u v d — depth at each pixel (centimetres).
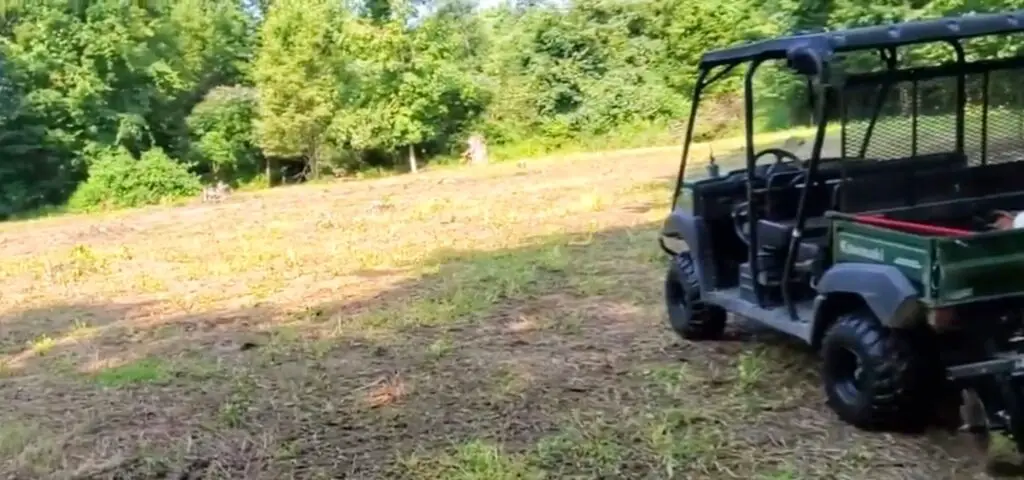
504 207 1335
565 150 2677
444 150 2723
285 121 2606
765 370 486
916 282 359
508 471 383
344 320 672
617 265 795
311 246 1089
